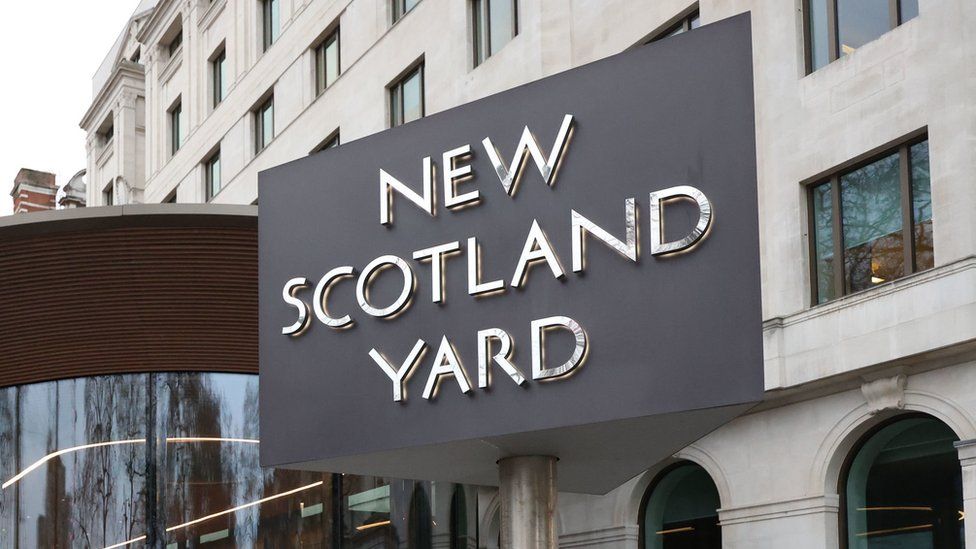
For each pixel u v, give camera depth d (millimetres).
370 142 14648
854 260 19812
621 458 14500
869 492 19688
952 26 18219
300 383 14422
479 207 13617
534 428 12758
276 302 14812
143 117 50500
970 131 17797
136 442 18984
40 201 60250
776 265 20781
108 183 52375
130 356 19125
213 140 41281
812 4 21109
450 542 20078
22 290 18391
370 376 13961
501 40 27609
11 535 18750
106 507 18750
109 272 18312
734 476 21234
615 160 12914
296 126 35625
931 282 17891
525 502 14148
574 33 25562
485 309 13359
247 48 39531
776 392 20328
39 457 19031
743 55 12469
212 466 19047
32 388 19391
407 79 31000
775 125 21172
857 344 18953
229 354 19297
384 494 19766
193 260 18359
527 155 13430
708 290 12156
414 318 13812
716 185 12320
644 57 13008
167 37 47031
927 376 18281
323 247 14656
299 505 19281
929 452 18875
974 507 17281
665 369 12211
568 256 12945
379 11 32188
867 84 19578
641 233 12641
